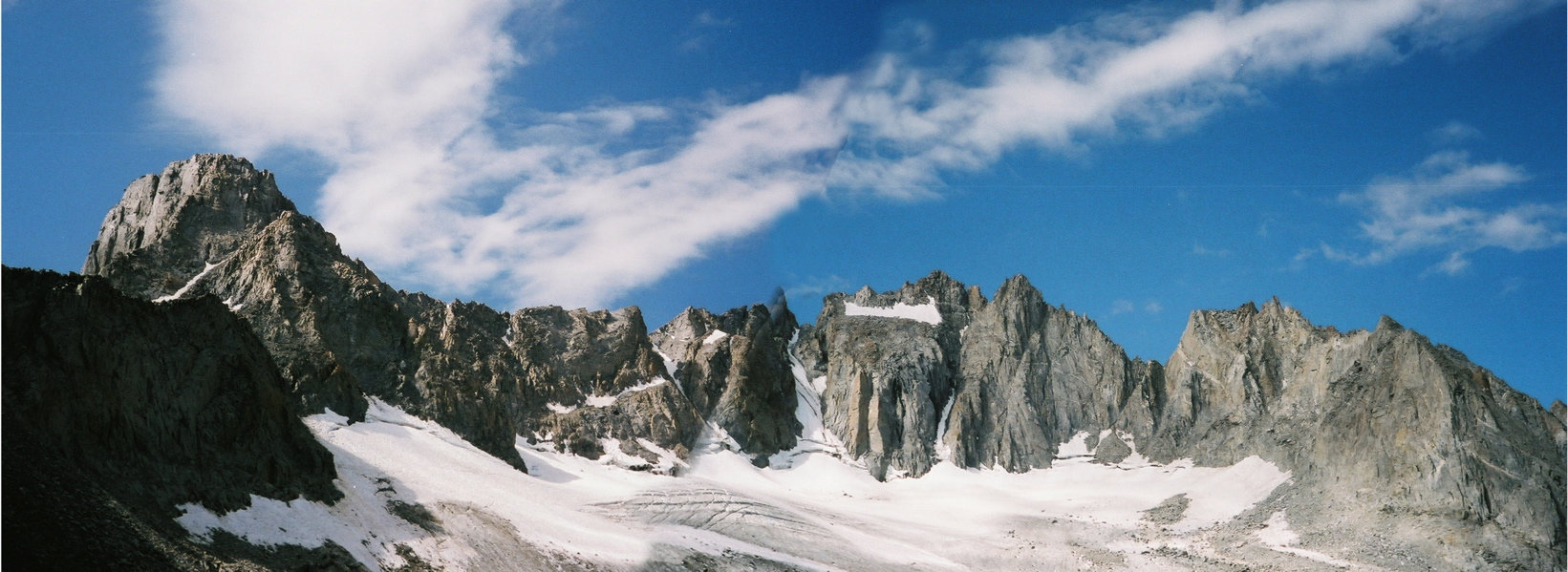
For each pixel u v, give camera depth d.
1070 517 199.62
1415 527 177.88
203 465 106.88
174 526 95.06
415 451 160.00
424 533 120.06
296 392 164.12
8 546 77.19
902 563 154.75
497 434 189.50
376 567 107.50
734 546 145.38
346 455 138.38
